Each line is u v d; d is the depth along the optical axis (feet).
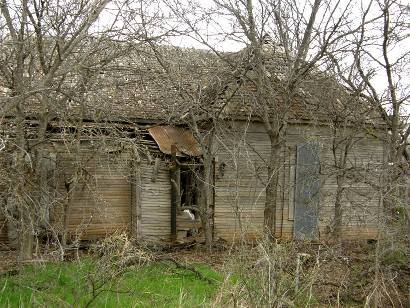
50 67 26.68
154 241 37.11
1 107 24.67
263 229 31.55
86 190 38.32
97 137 30.60
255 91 40.27
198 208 37.32
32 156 28.76
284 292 19.98
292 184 42.27
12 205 25.80
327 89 37.35
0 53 26.81
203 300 22.44
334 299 24.85
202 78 39.04
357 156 43.91
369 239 38.11
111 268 23.06
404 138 34.01
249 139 41.70
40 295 21.29
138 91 40.37
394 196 25.30
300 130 42.60
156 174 38.34
